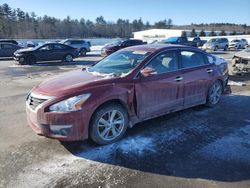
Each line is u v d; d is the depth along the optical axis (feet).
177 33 235.61
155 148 14.76
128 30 382.42
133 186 11.46
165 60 17.74
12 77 40.16
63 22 338.54
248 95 26.25
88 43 88.22
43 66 55.72
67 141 15.28
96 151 14.38
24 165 13.05
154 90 16.66
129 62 16.98
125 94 15.20
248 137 16.31
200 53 20.67
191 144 15.29
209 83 21.08
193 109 21.36
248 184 11.66
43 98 13.89
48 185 11.52
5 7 313.73
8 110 21.84
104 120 14.79
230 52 97.96
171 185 11.54
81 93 13.89
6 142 15.52
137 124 17.99
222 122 18.70
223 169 12.77
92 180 11.85
